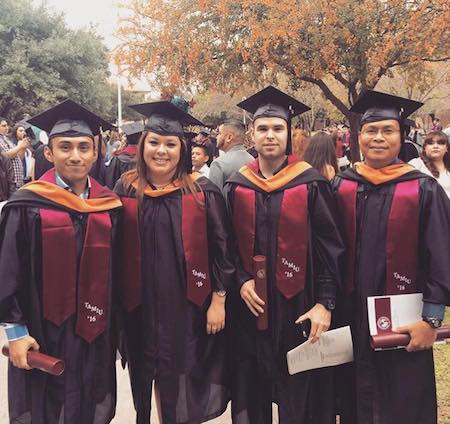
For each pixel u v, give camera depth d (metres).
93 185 2.74
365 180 2.70
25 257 2.55
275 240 2.79
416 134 10.77
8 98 20.67
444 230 2.56
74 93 21.84
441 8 9.52
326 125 26.42
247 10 10.45
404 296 2.59
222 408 2.96
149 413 2.86
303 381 2.83
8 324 2.49
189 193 2.82
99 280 2.63
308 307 2.81
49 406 2.60
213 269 2.85
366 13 9.52
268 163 2.90
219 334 2.96
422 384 2.68
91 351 2.65
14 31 21.19
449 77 13.97
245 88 12.93
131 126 5.30
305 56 10.29
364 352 2.69
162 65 11.48
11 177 5.95
